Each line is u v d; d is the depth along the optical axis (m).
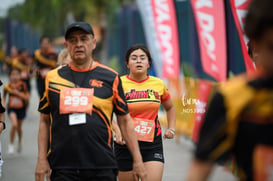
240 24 14.32
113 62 69.31
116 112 9.44
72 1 72.62
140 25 51.03
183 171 18.28
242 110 4.80
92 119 8.91
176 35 25.03
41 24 83.75
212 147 4.92
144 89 12.66
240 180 5.02
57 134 8.98
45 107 9.33
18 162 20.14
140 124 12.23
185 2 30.38
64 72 9.27
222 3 17.70
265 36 4.65
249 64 14.27
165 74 24.81
